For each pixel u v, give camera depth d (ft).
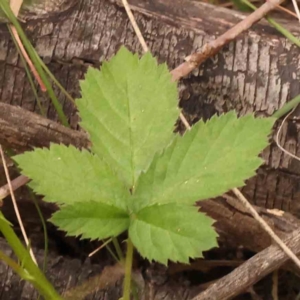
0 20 1.68
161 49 1.68
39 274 1.43
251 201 1.72
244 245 1.70
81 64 1.68
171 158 1.39
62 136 1.62
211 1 2.09
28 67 1.68
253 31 1.69
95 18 1.69
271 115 1.67
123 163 1.42
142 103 1.43
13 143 1.63
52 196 1.39
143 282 1.69
